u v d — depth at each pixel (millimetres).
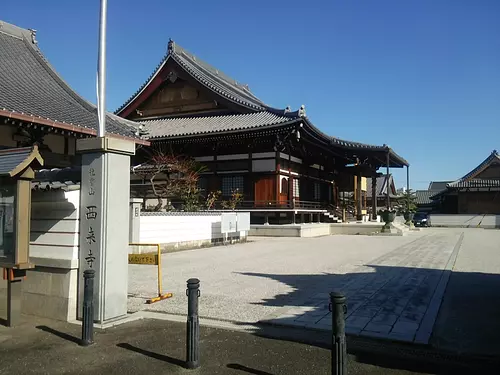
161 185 24531
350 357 5363
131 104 34750
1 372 4973
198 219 19609
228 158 29703
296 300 8445
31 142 15062
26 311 7375
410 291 9234
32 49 21031
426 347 5730
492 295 8953
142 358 5391
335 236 28547
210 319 7168
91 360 5332
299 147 30281
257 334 6324
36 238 7371
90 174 6934
